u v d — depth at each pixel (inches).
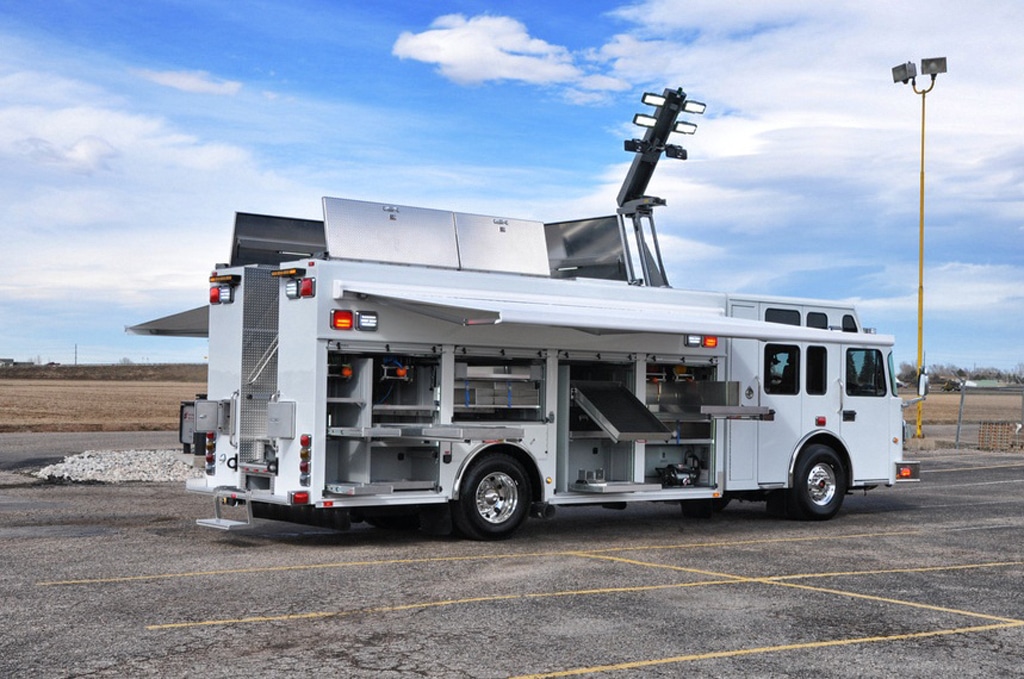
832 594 332.8
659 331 421.4
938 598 330.0
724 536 469.1
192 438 444.8
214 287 442.3
